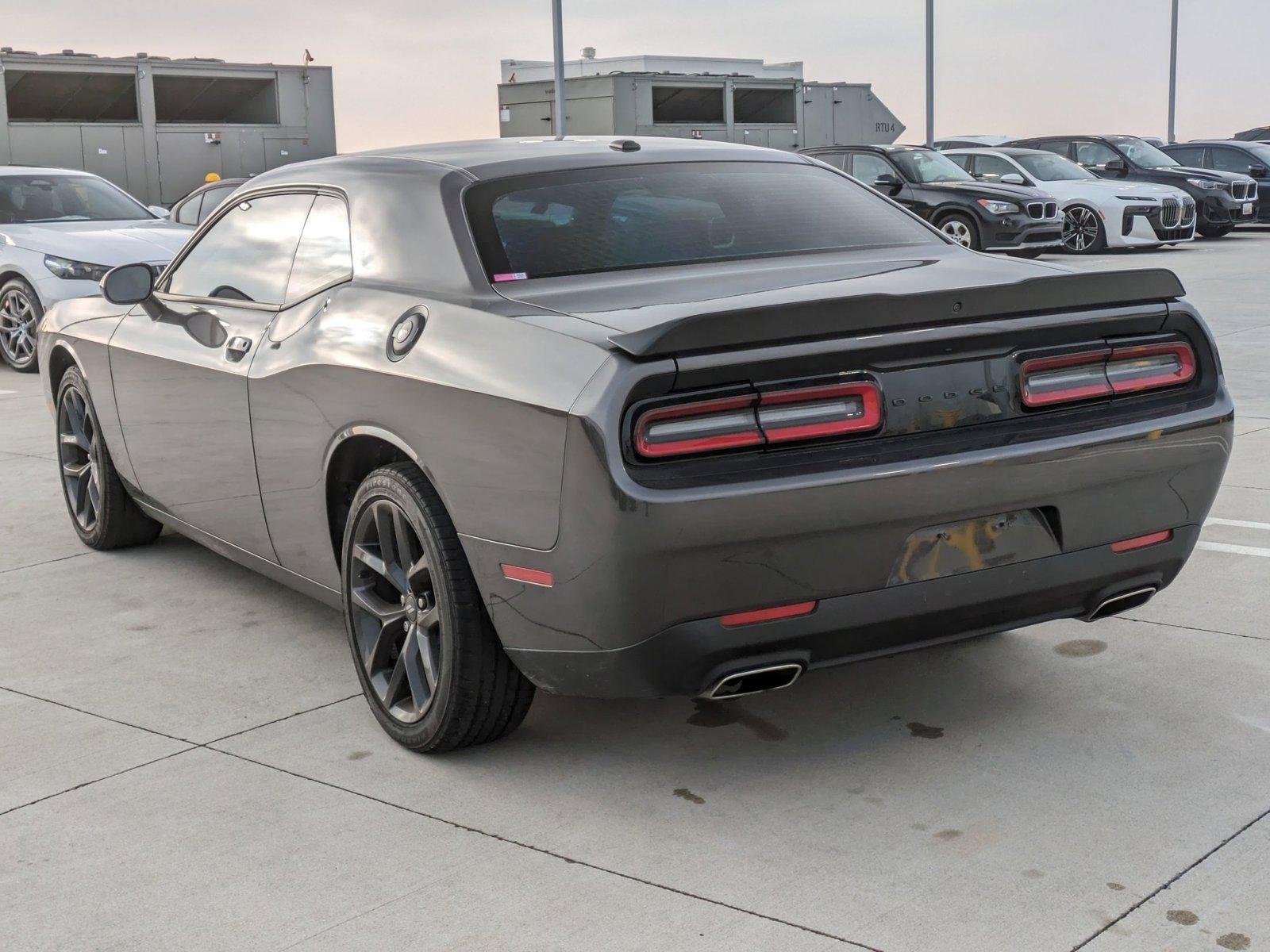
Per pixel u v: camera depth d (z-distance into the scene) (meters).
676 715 3.50
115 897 2.66
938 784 3.03
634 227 3.38
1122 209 18.94
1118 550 3.10
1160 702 3.45
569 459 2.64
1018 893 2.54
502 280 3.16
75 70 18.34
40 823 2.98
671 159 3.74
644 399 2.62
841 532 2.72
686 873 2.67
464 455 2.91
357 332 3.32
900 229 3.70
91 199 11.73
